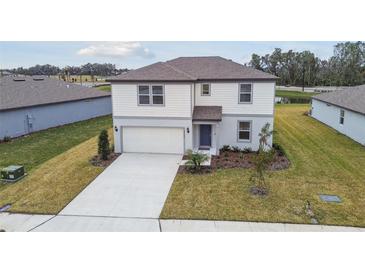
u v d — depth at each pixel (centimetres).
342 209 1095
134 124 1805
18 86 2873
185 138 1788
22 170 1436
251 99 1800
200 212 1080
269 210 1089
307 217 1037
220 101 1844
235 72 1862
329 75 8588
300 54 8812
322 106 2980
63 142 2172
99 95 3600
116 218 1050
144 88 1752
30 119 2527
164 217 1051
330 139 2234
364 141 2027
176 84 1716
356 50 7988
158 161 1681
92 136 2378
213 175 1446
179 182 1367
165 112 1766
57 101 2833
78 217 1060
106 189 1300
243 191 1256
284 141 2159
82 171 1523
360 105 2164
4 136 2261
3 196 1227
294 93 6944
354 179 1393
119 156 1778
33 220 1038
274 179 1388
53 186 1333
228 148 1878
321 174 1456
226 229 965
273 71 9306
